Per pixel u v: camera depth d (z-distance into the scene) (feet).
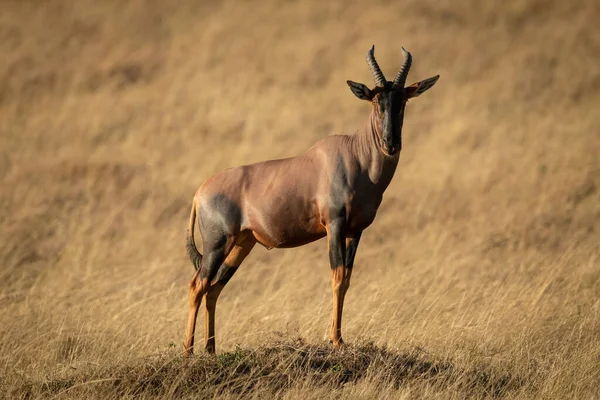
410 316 115.44
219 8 386.52
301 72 312.50
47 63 323.37
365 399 80.23
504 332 106.52
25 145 239.50
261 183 96.32
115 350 102.89
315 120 262.88
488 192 191.01
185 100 287.69
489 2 371.56
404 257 153.07
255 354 89.35
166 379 84.74
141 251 160.97
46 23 367.66
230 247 97.55
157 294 123.95
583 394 86.12
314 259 155.12
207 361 88.12
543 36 337.31
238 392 83.56
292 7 382.22
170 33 361.30
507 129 245.65
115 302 125.29
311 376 83.87
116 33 359.25
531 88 286.66
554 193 182.70
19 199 188.75
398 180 206.69
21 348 101.81
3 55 327.67
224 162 223.10
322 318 113.19
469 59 316.19
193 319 96.89
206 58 329.93
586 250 143.84
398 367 88.07
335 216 93.15
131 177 207.10
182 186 201.67
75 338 106.11
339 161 93.81
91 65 323.57
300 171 95.30
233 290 139.54
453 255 149.38
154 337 108.78
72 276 142.31
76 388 84.89
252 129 253.85
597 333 104.94
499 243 157.48
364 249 162.91
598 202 175.94
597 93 279.49
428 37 336.08
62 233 170.50
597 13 357.41
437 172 210.59
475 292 126.11
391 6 376.07
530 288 123.65
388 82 94.48
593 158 206.69
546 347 101.86
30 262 155.43
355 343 92.63
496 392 87.61
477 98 278.26
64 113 270.87
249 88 298.56
